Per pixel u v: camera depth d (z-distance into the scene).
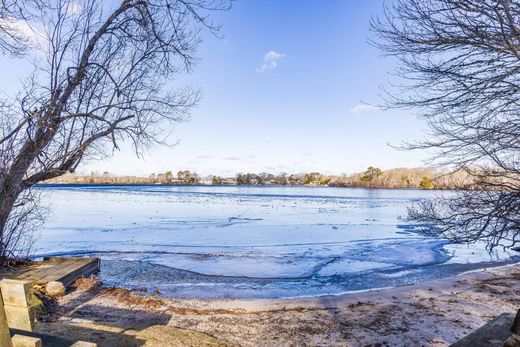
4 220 9.05
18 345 2.24
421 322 6.26
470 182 5.64
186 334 5.48
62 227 20.80
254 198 55.88
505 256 14.08
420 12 4.73
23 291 2.41
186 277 10.26
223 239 17.50
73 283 8.66
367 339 5.50
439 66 4.93
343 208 38.59
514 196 4.66
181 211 32.16
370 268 11.81
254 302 7.72
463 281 9.45
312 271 11.24
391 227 22.70
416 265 12.32
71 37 8.30
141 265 11.65
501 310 6.92
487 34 4.23
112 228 20.61
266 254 13.90
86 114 7.98
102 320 6.11
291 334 5.73
